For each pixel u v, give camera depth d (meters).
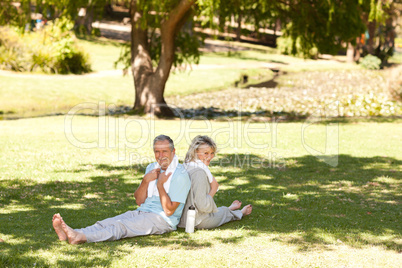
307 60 45.16
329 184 7.39
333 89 26.45
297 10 18.83
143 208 4.86
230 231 4.90
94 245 4.35
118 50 37.34
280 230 4.96
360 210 5.80
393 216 5.54
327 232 4.88
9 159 9.04
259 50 48.38
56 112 19.31
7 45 26.48
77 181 7.43
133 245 4.39
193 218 4.83
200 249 4.31
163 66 17.39
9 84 22.45
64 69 27.98
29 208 5.80
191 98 24.34
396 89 22.11
